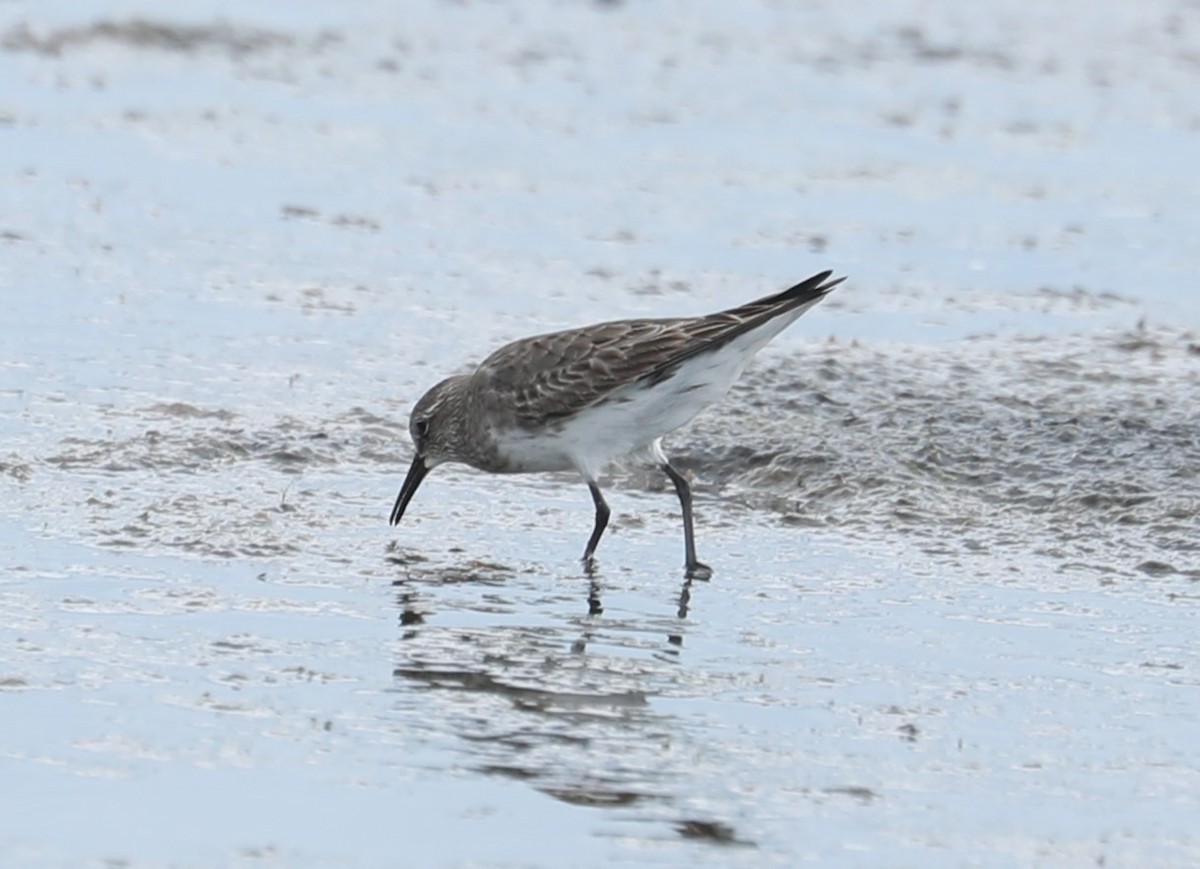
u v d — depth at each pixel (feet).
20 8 97.35
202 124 83.05
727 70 99.86
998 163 85.51
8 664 33.14
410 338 58.08
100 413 49.06
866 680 34.30
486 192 76.79
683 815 28.27
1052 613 38.47
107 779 28.78
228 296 61.16
